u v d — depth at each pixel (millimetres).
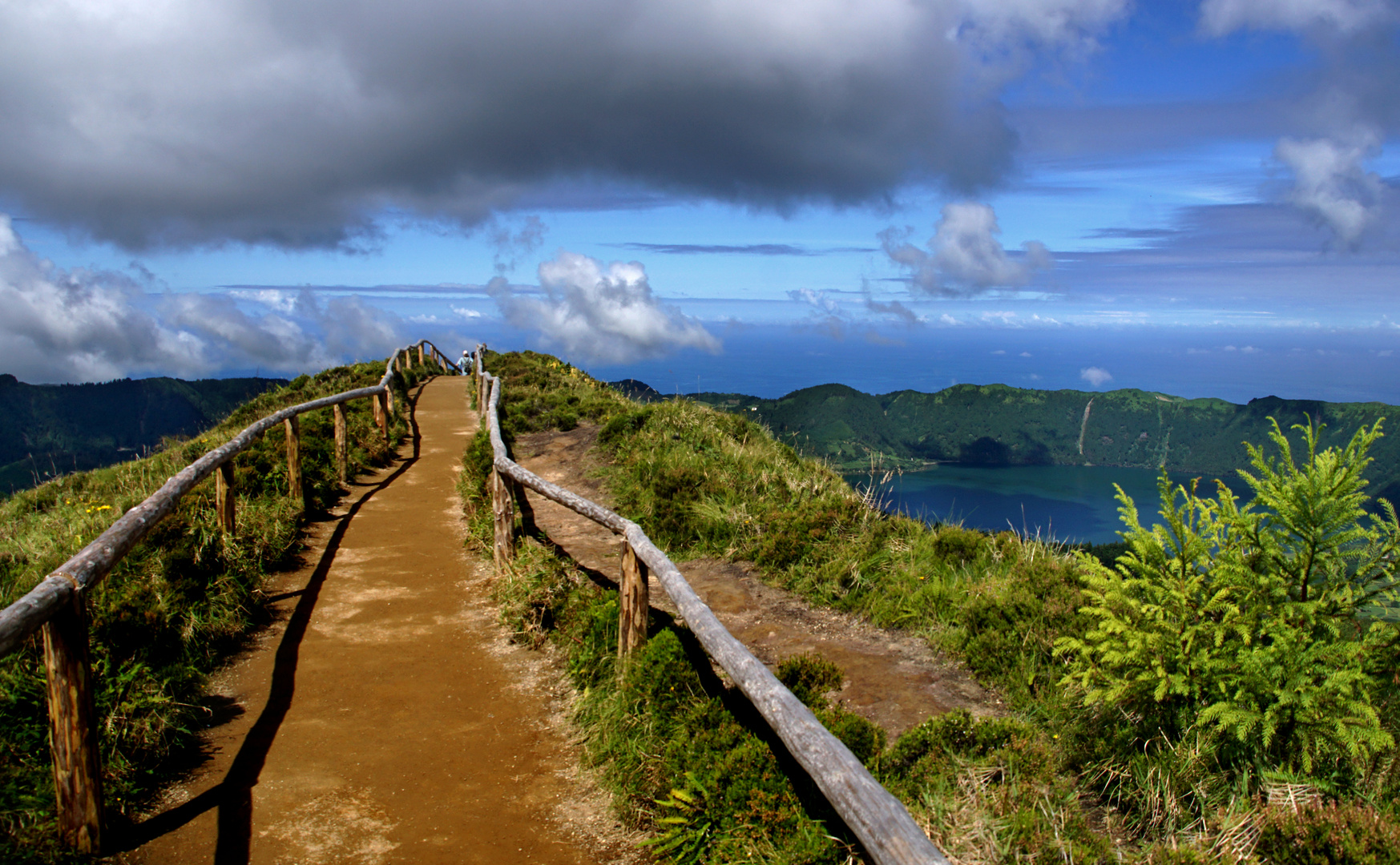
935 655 5219
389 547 8164
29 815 3084
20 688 3604
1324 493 3539
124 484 9820
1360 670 3221
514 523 7781
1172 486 4051
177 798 3688
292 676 5156
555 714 4793
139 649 4410
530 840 3520
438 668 5395
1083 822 3182
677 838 3338
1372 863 2594
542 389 19922
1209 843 2945
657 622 5172
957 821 3123
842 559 6637
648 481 9531
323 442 10797
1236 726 3342
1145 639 3709
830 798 2564
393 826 3576
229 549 6301
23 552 6352
